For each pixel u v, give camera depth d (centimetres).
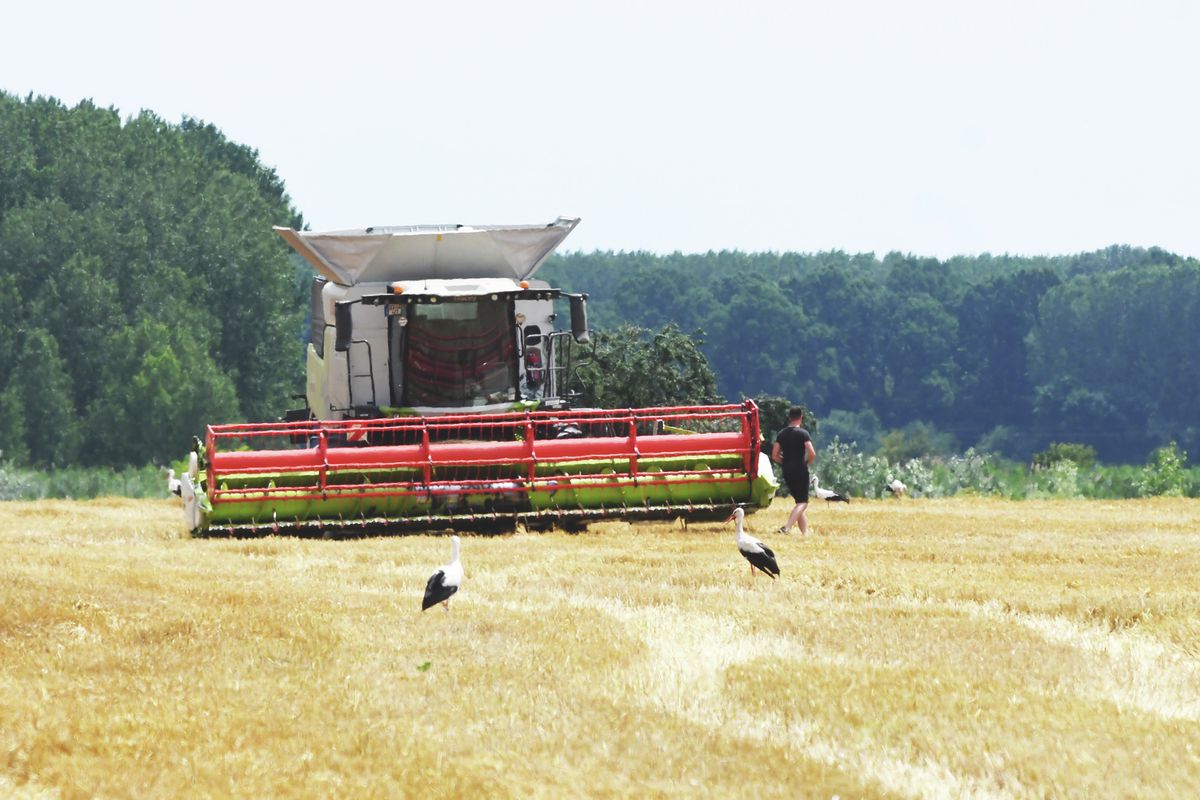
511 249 7238
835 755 2581
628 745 2616
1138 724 2764
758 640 3591
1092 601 4194
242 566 4981
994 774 2467
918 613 4031
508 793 2336
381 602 4125
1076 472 11806
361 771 2458
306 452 6034
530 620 3834
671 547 5559
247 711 2808
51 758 2448
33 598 3909
